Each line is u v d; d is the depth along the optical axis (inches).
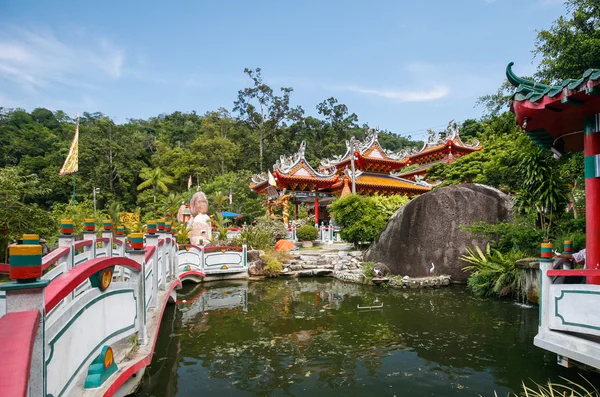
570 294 193.9
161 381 219.6
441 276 521.7
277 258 641.6
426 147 1352.1
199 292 482.3
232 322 344.2
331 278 589.6
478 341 286.5
